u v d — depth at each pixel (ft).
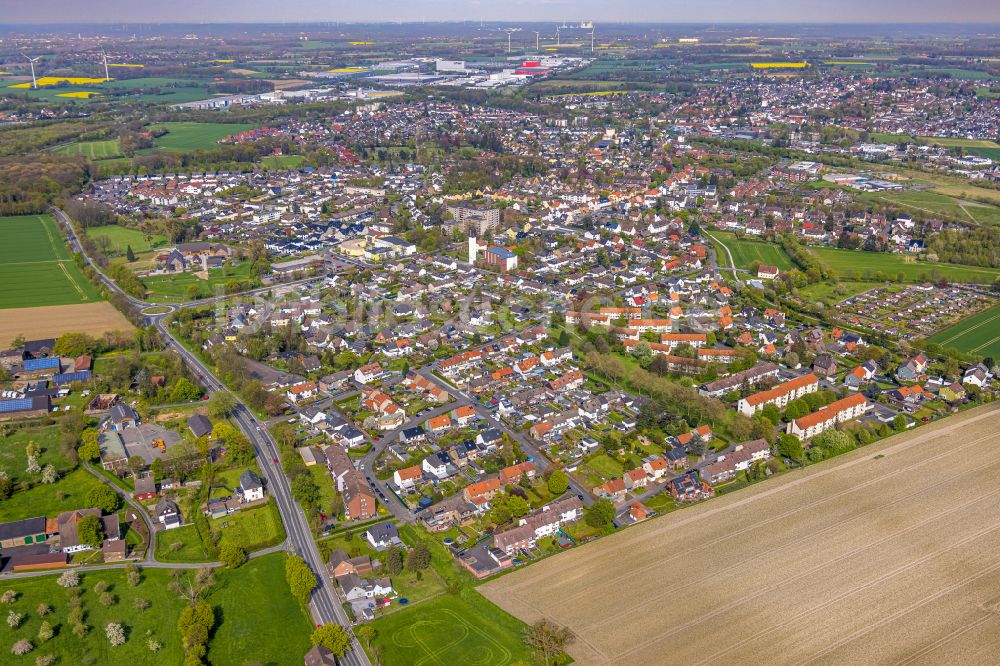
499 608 636.48
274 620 630.33
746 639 596.70
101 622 627.46
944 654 583.17
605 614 626.64
